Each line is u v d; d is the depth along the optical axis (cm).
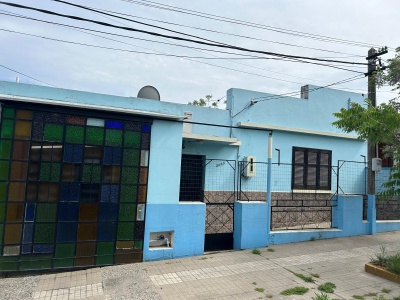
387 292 507
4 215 567
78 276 577
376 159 926
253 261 664
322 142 1130
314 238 848
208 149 956
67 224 605
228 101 1022
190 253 700
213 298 484
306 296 490
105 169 639
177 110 702
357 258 691
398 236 903
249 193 999
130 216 654
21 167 580
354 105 669
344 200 901
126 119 657
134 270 605
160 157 686
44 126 597
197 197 938
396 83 729
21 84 582
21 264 573
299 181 1073
